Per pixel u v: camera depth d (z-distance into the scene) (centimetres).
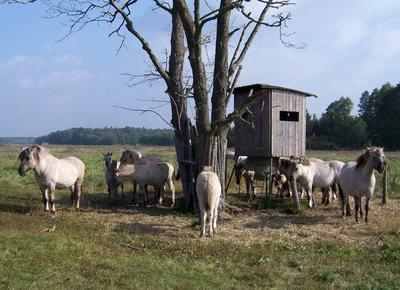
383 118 8969
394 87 9312
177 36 1836
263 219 1523
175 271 912
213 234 1286
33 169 1469
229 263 992
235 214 1600
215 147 1595
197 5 1576
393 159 4522
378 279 904
